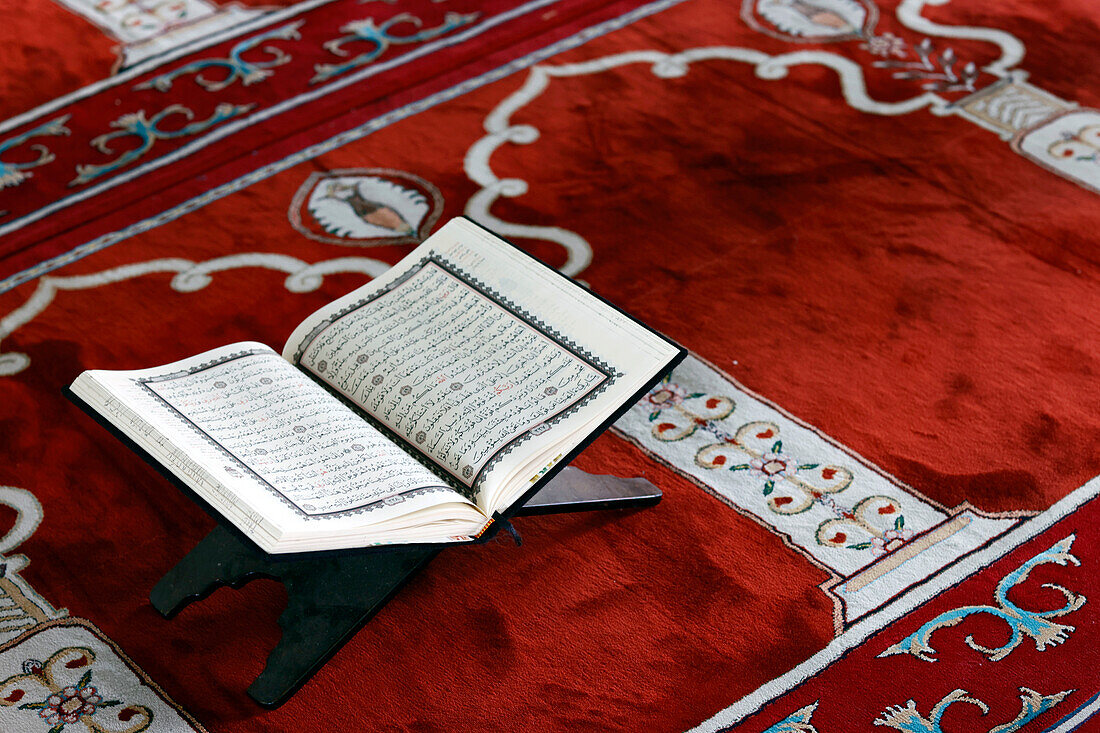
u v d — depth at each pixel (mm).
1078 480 1936
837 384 2141
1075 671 1649
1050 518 1873
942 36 3205
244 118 3004
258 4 3531
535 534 1884
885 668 1665
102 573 1854
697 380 2156
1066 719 1587
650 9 3367
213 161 2840
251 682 1692
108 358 2277
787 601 1768
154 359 2271
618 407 1643
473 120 2934
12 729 1638
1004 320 2271
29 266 2537
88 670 1717
